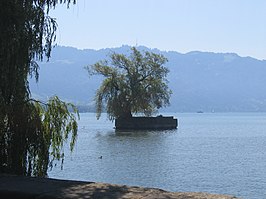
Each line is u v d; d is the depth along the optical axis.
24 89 14.12
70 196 6.62
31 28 14.05
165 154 53.66
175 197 6.42
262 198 25.56
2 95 13.37
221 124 179.62
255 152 57.62
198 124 178.50
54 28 14.60
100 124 160.50
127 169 38.94
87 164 41.69
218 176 34.75
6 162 13.58
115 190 6.97
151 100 94.88
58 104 15.59
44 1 14.68
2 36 12.97
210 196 6.46
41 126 14.35
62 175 34.59
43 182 7.73
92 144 67.56
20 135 13.72
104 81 93.88
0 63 13.16
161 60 96.12
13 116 13.55
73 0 14.98
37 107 14.88
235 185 30.47
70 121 15.73
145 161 45.59
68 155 49.75
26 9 13.80
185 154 54.09
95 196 6.55
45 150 14.46
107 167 39.84
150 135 90.44
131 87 93.81
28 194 6.87
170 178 33.88
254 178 33.72
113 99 93.25
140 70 95.31
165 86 96.75
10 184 7.56
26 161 14.02
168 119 112.62
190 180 32.88
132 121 102.31
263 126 157.88
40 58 14.44
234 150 60.62
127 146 64.81
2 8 13.04
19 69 13.65
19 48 13.36
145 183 31.62
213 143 73.94
